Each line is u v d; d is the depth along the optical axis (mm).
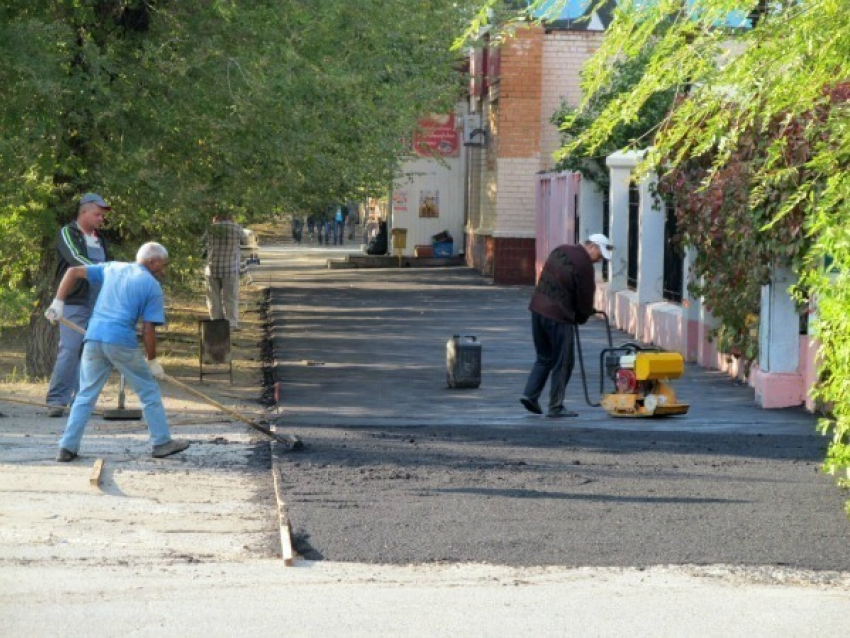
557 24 62219
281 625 12156
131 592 13211
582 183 49406
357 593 13305
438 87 50688
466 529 16188
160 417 20906
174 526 16281
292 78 30266
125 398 28000
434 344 40219
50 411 25141
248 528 16266
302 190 40906
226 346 31750
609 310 45812
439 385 31250
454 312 51156
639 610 12820
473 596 13242
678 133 14836
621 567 14508
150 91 30500
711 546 15469
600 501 18000
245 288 66438
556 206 56188
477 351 30641
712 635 12055
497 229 64688
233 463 20688
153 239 35688
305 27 31109
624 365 26688
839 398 16078
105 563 14406
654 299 40625
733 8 13555
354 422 25406
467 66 76250
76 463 20297
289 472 19844
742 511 17422
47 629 11906
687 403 28375
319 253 103625
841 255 15570
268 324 48250
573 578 14031
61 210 31484
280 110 30906
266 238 131000
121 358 20531
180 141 31609
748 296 29438
